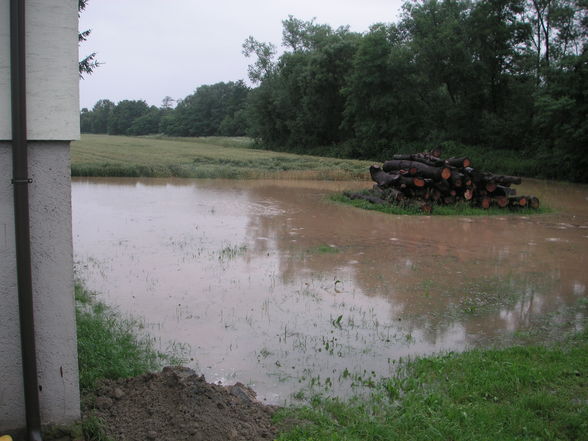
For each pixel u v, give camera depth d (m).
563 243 13.63
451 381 5.14
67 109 3.55
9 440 3.30
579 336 6.81
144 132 157.25
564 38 41.34
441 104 53.44
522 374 5.21
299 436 3.96
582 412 4.46
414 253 12.02
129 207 18.86
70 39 3.54
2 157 3.45
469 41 48.28
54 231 3.62
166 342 6.35
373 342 6.54
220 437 3.74
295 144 69.81
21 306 3.46
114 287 8.75
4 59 3.39
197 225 15.26
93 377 4.67
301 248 12.26
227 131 119.75
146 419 3.89
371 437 4.06
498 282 9.63
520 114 45.97
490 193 19.67
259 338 6.59
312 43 75.50
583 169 35.72
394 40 56.41
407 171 19.67
